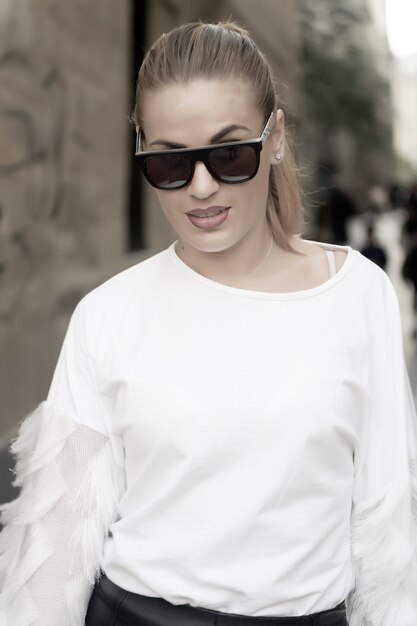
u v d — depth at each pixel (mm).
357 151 37875
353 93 29906
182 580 2027
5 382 8031
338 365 2021
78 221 10047
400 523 2117
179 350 2061
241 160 1952
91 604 2172
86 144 10352
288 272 2160
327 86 29000
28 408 8602
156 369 2059
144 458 2061
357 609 2186
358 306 2107
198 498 2012
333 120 31156
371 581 2133
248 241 2123
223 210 2000
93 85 10648
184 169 1955
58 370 2246
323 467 2012
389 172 45750
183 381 2031
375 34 33844
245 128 1966
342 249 2227
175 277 2137
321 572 2047
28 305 8578
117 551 2096
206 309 2082
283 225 2219
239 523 1982
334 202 23203
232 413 1985
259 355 2027
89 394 2182
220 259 2131
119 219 11812
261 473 1980
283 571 1995
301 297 2070
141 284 2182
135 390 2059
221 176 1950
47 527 2148
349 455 2076
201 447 1987
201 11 16750
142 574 2049
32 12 8633
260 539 2000
